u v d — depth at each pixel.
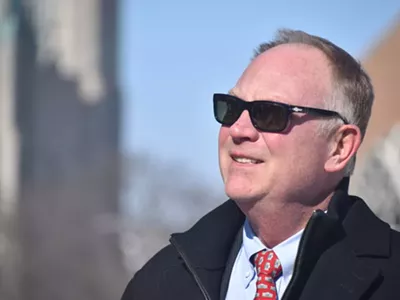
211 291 7.09
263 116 6.74
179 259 7.64
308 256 6.54
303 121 6.77
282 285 6.87
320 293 6.48
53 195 152.25
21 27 150.12
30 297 131.38
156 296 7.51
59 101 170.00
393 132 27.56
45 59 175.00
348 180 7.27
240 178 6.90
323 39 7.12
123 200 168.75
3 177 138.38
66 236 146.62
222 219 7.43
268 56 7.05
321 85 6.84
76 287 141.12
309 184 6.85
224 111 7.03
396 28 27.88
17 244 131.75
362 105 7.06
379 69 28.91
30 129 151.12
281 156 6.75
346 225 6.82
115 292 146.00
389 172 26.83
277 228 6.98
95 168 170.25
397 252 6.68
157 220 161.50
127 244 157.75
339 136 6.95
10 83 143.88
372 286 6.49
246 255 7.18
